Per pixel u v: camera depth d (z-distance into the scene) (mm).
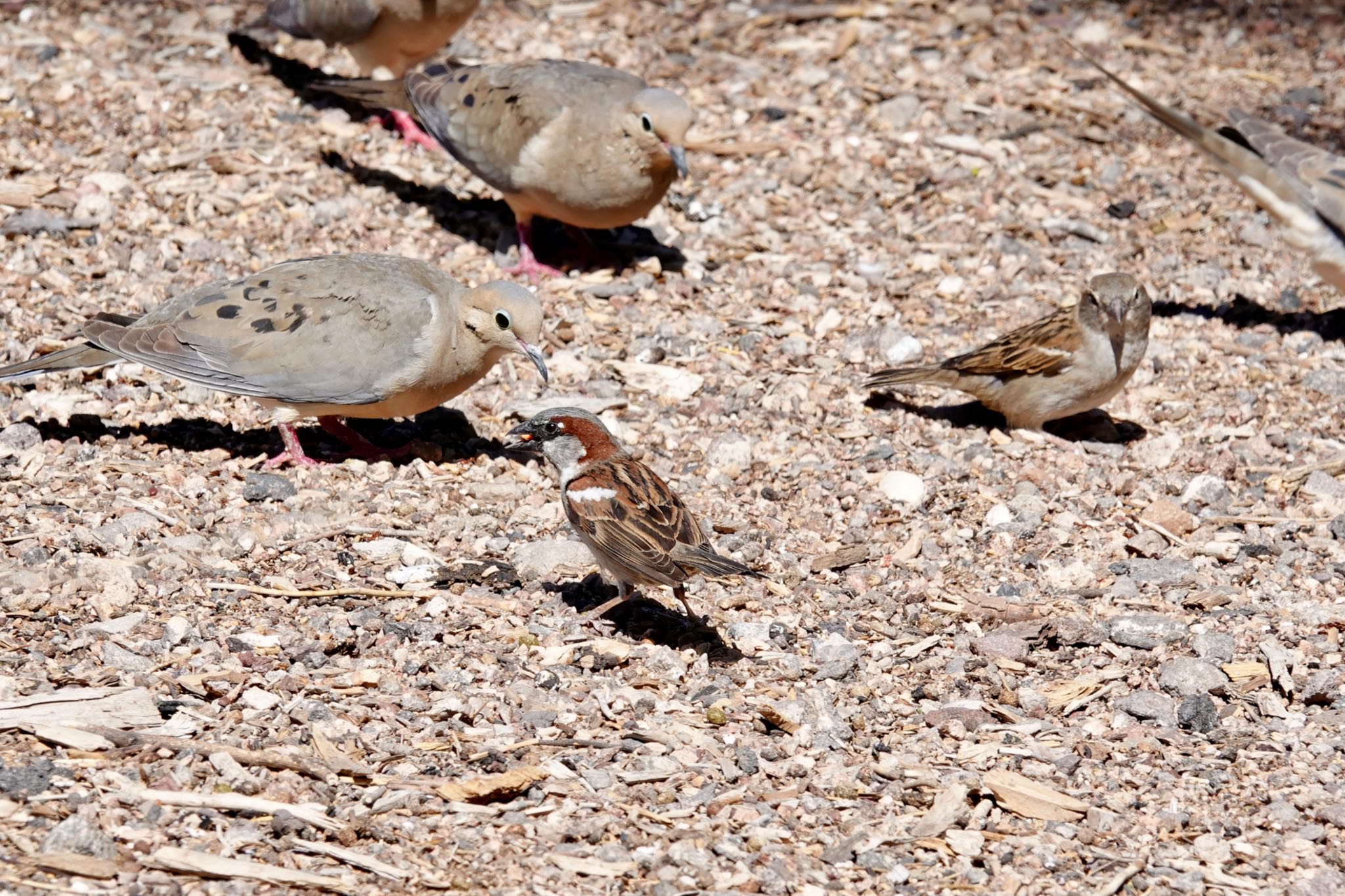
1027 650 10992
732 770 9375
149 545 11250
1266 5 23234
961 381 14148
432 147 18391
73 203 16141
